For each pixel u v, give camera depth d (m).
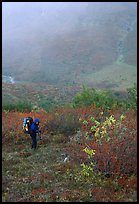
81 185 9.16
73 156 11.72
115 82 97.00
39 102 50.91
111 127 12.20
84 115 18.25
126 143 10.55
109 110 19.72
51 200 8.16
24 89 68.62
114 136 11.27
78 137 14.73
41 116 19.03
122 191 8.53
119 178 9.41
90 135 14.76
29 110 26.88
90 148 11.11
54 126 16.86
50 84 96.56
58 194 8.52
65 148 13.53
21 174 10.48
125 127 12.36
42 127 17.05
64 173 10.36
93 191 8.55
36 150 13.90
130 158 9.91
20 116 19.64
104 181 9.25
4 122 17.59
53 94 68.25
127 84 92.12
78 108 20.88
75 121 16.95
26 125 14.24
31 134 14.22
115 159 9.90
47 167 11.13
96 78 107.19
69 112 18.98
